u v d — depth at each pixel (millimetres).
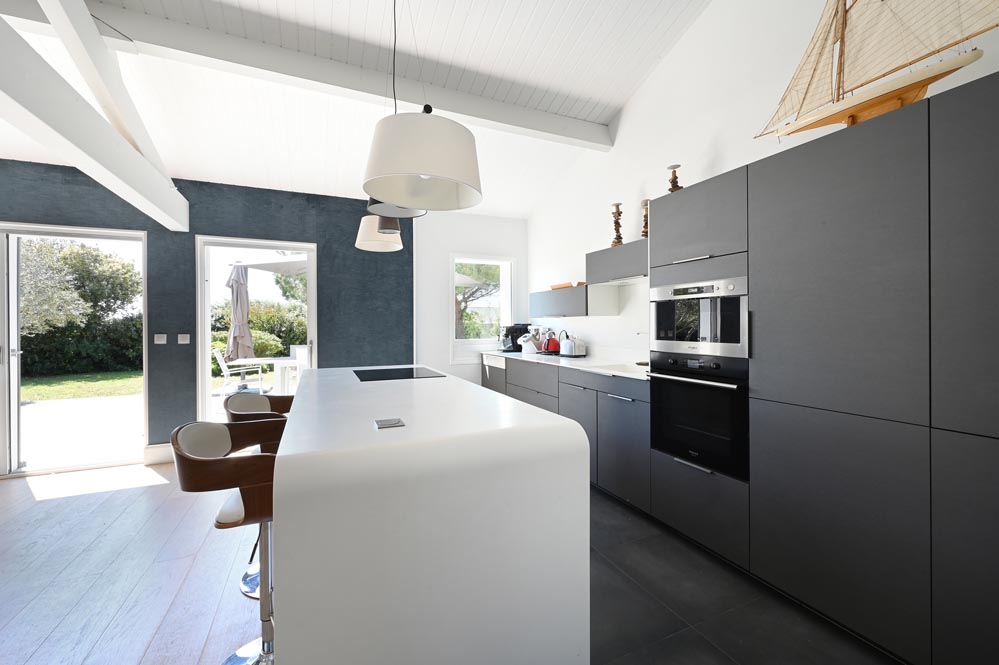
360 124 3596
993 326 1265
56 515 2797
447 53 3023
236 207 4137
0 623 1784
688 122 3178
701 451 2301
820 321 1729
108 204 3684
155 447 3787
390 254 4762
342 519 1049
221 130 3457
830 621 1741
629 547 2402
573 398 3482
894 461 1501
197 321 3961
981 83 1280
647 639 1692
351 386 2205
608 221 4039
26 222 3439
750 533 2031
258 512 1392
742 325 2059
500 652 1220
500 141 4125
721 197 2174
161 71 2893
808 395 1775
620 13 2945
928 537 1414
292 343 4457
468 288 5379
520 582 1247
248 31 2637
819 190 1727
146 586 2045
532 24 2928
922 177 1415
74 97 1951
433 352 5059
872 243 1554
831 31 1879
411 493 1116
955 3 1474
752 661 1578
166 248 3867
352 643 1062
